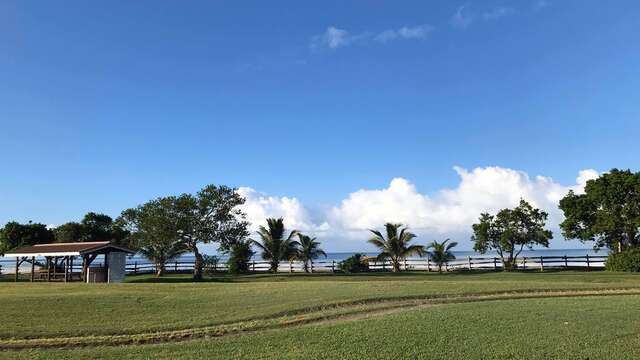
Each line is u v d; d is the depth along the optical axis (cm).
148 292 2105
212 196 3656
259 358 1131
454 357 1080
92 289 2255
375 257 4422
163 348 1254
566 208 3834
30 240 4597
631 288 2136
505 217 4072
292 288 2177
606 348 1105
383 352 1137
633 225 3516
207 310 1700
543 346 1135
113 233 4934
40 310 1703
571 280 2573
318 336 1305
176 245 3850
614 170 3684
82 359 1177
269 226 4594
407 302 1803
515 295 1955
